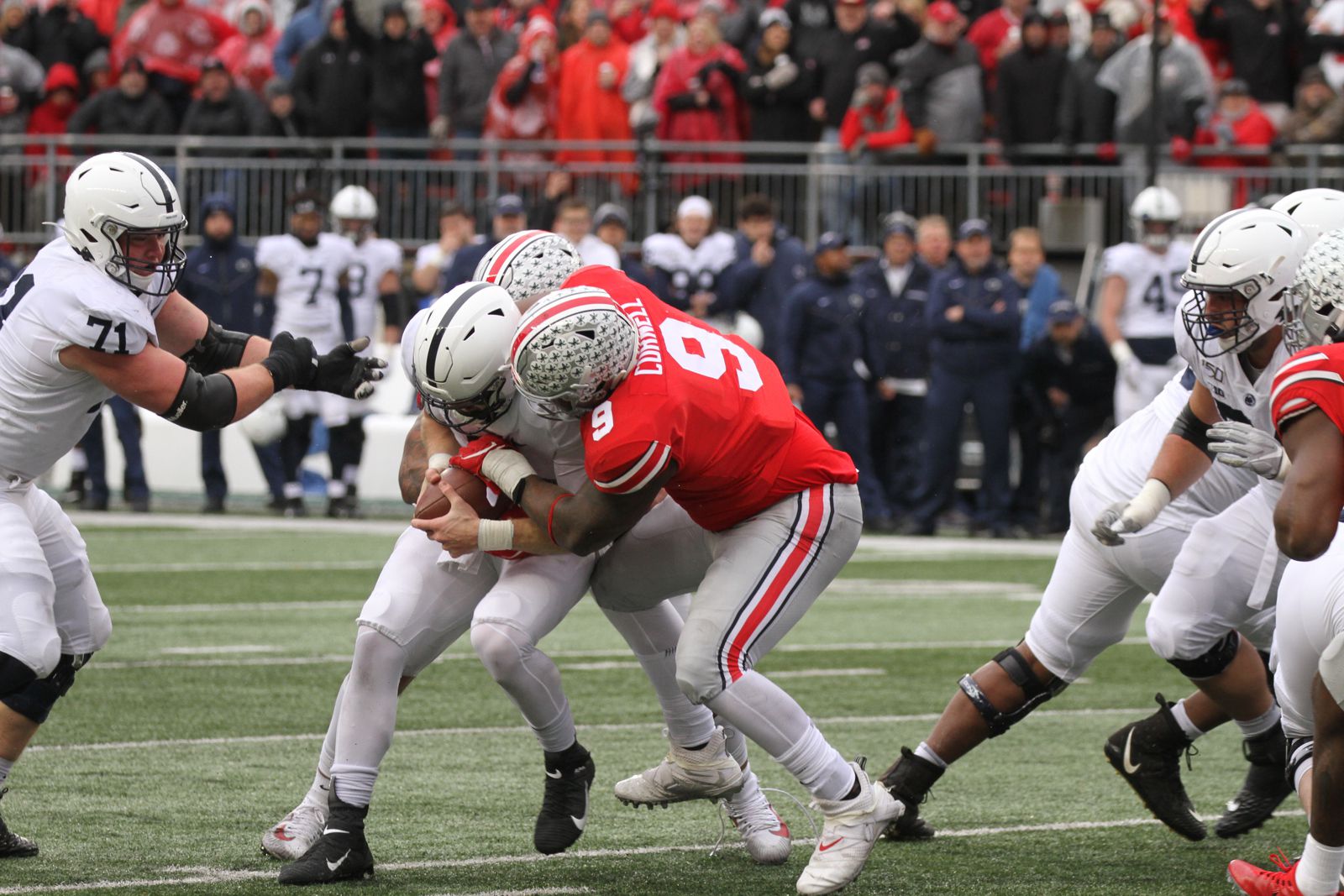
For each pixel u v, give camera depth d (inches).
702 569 611.5
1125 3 2048.5
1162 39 1925.4
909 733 866.8
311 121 2085.4
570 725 621.3
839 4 2021.4
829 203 2009.1
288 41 2198.6
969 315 1694.1
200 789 730.8
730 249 1795.0
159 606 1259.8
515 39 2127.2
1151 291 1659.7
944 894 590.6
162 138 2111.2
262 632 1153.4
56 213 2122.3
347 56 2079.2
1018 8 2065.7
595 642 1154.7
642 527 610.9
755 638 579.5
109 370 586.9
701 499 582.9
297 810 622.8
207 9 2206.0
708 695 574.2
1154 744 674.8
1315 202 613.6
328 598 1307.8
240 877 593.6
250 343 645.9
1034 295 1775.3
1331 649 513.0
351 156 2098.9
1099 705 963.3
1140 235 1664.6
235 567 1470.2
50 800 706.8
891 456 1819.6
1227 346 600.1
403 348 570.9
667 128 2038.6
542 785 754.2
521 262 597.9
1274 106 2032.5
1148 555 656.4
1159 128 1921.8
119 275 590.9
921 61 1987.0
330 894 575.5
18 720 604.7
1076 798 749.3
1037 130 1964.8
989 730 665.0
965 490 1916.8
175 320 636.1
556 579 606.5
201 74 2123.5
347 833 592.1
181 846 636.7
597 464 544.1
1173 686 1019.9
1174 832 685.3
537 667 604.4
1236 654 656.4
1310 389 501.0
